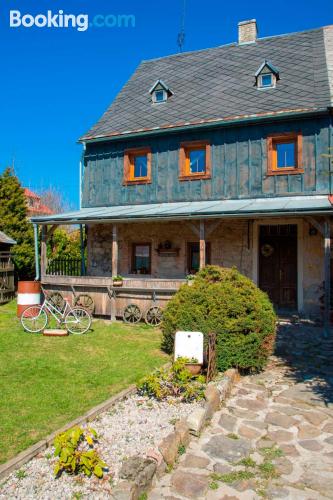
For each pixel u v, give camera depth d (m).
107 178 16.48
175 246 15.23
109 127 16.70
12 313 13.52
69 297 13.16
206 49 19.55
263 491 3.92
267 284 14.32
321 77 14.27
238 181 14.12
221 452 4.64
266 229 14.38
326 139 12.91
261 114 13.49
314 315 12.97
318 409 5.87
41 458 4.22
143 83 19.14
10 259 17.20
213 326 7.28
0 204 21.34
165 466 4.22
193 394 5.87
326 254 10.91
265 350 7.54
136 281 12.16
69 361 7.72
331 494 3.89
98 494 3.60
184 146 15.00
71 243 22.41
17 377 6.71
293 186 13.31
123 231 16.14
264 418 5.56
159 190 15.43
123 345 9.11
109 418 5.21
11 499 3.52
